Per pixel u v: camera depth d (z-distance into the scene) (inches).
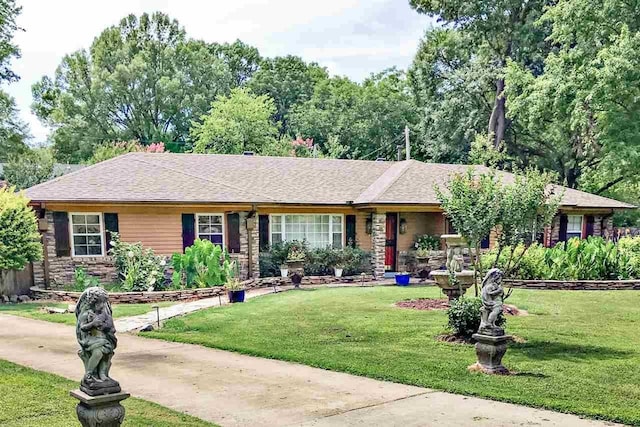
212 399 254.7
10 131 1357.0
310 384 280.4
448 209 382.0
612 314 477.4
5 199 591.8
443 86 1467.8
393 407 242.7
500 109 1334.9
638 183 1127.6
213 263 650.2
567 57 990.4
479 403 247.9
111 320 184.4
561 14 989.8
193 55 2014.0
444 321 440.5
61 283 649.6
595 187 1284.4
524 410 237.3
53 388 261.3
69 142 1866.4
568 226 902.4
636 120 925.8
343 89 1958.7
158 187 715.4
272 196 772.0
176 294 602.9
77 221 672.4
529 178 374.0
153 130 1878.7
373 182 890.7
